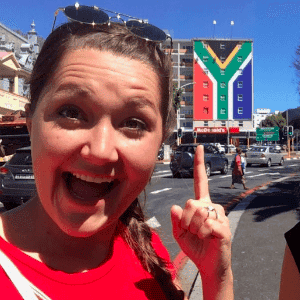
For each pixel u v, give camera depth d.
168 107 0.83
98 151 0.67
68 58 0.69
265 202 8.66
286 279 1.20
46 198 0.70
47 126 0.69
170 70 0.83
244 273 3.85
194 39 60.50
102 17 0.74
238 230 5.75
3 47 29.06
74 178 0.71
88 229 0.70
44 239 0.76
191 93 61.88
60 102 0.68
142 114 0.73
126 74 0.70
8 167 6.81
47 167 0.68
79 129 0.68
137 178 0.75
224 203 9.23
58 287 0.72
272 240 5.09
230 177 17.02
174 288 1.01
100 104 0.68
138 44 0.74
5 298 0.65
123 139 0.72
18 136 10.75
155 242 1.15
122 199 0.75
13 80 26.86
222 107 60.84
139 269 0.96
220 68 60.62
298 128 52.62
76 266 0.79
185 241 0.90
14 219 0.77
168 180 14.21
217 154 18.25
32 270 0.71
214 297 0.89
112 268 0.86
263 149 25.59
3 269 0.68
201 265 0.90
